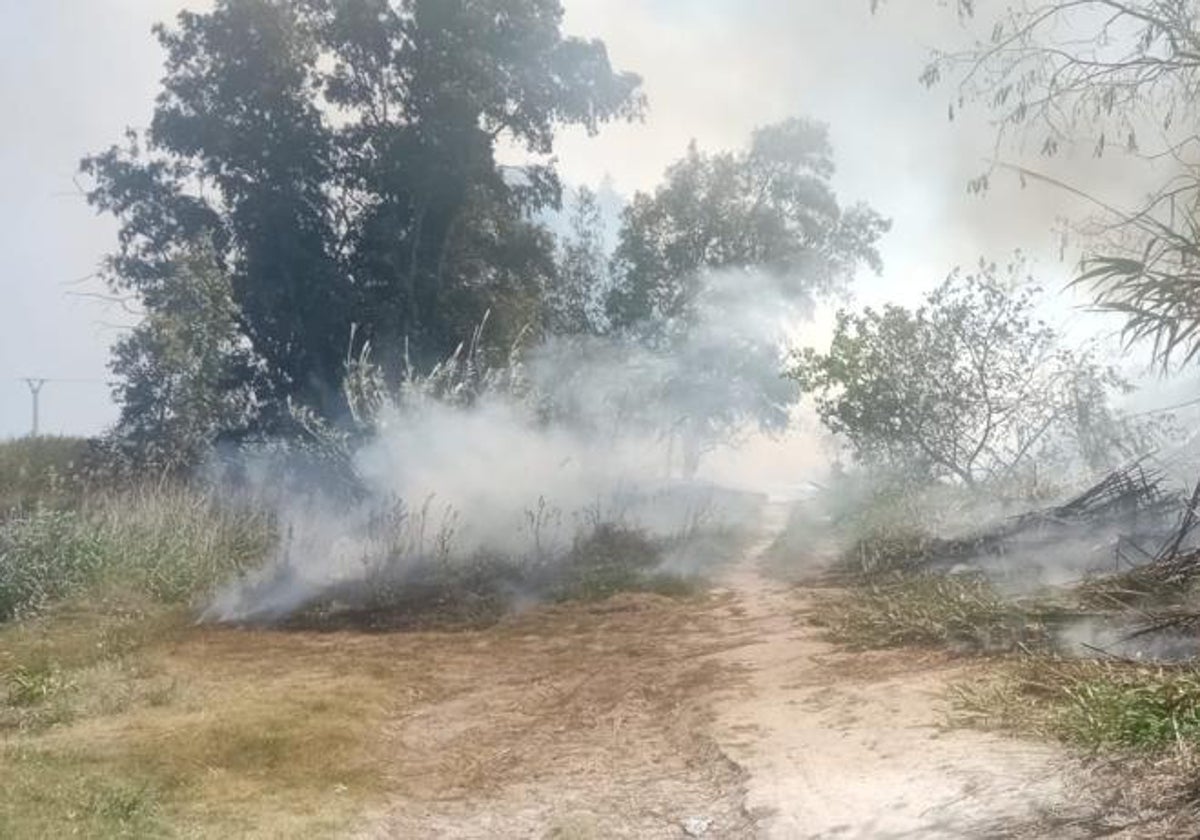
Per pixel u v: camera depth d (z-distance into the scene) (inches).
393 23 928.3
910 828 199.3
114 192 908.0
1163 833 172.7
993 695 263.7
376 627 480.1
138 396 794.2
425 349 931.3
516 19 952.9
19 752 275.3
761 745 267.4
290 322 896.3
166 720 310.8
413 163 924.6
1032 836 184.1
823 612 429.1
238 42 886.4
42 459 859.4
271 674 381.1
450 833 236.1
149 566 534.3
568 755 287.7
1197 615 285.0
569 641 438.0
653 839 225.0
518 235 1032.8
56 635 438.6
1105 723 216.1
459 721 326.3
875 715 274.1
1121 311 229.8
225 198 912.9
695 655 387.9
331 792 259.0
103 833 221.0
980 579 400.5
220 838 224.4
